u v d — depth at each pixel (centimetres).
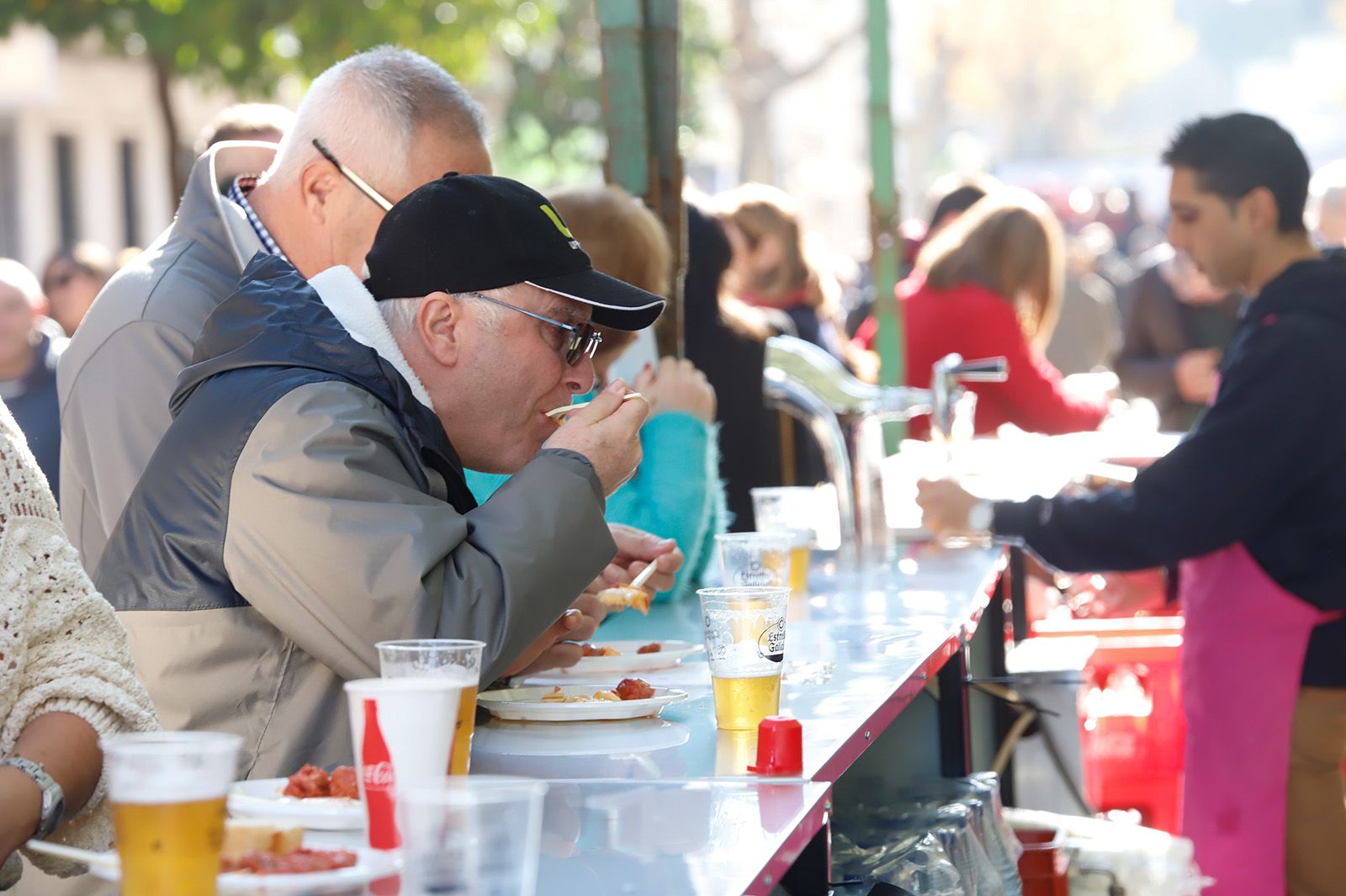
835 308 1617
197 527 472
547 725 495
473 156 651
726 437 998
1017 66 10650
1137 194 4384
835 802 688
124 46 2633
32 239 4191
